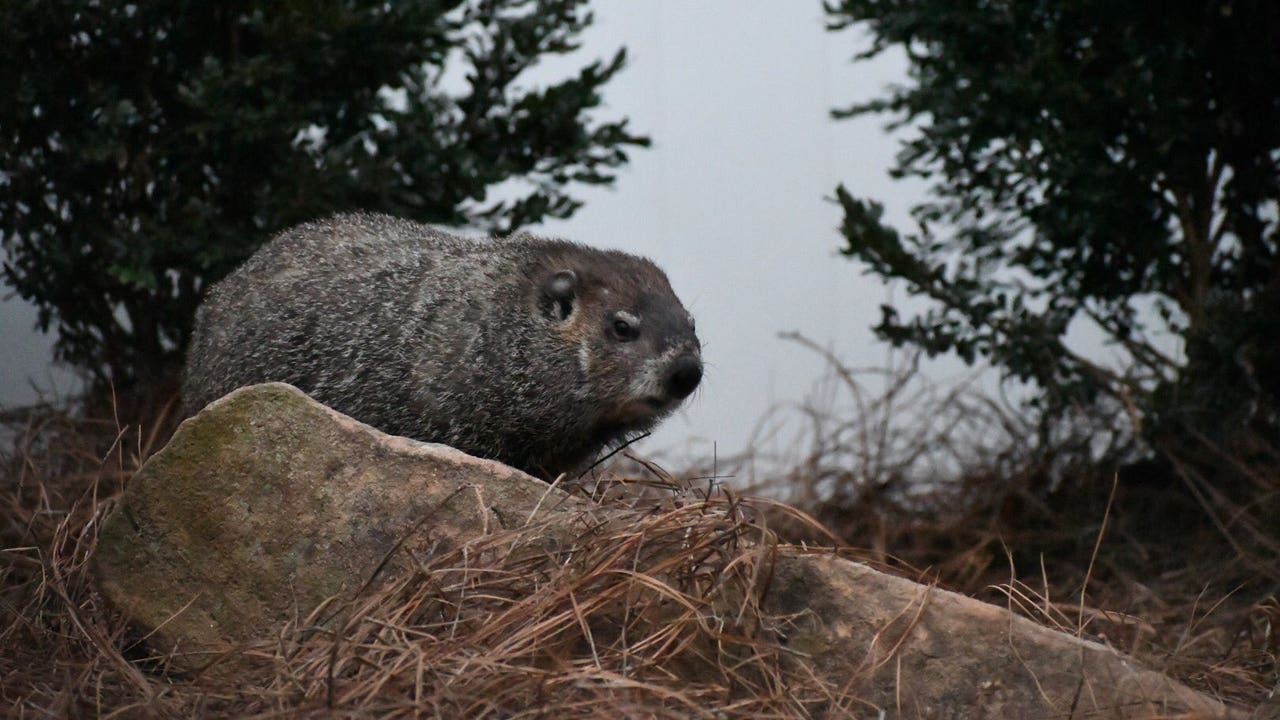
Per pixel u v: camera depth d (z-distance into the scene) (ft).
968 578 39.42
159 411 40.11
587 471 32.27
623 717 20.48
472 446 30.66
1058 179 41.57
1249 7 39.88
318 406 25.63
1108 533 41.19
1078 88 40.40
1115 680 22.44
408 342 30.45
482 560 23.94
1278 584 35.32
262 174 40.52
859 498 43.16
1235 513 38.70
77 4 38.06
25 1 37.42
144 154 39.73
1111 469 43.47
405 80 43.34
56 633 26.08
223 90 38.06
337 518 25.09
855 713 22.54
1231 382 41.22
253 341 32.09
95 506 28.94
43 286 41.50
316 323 31.40
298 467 25.36
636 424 32.60
